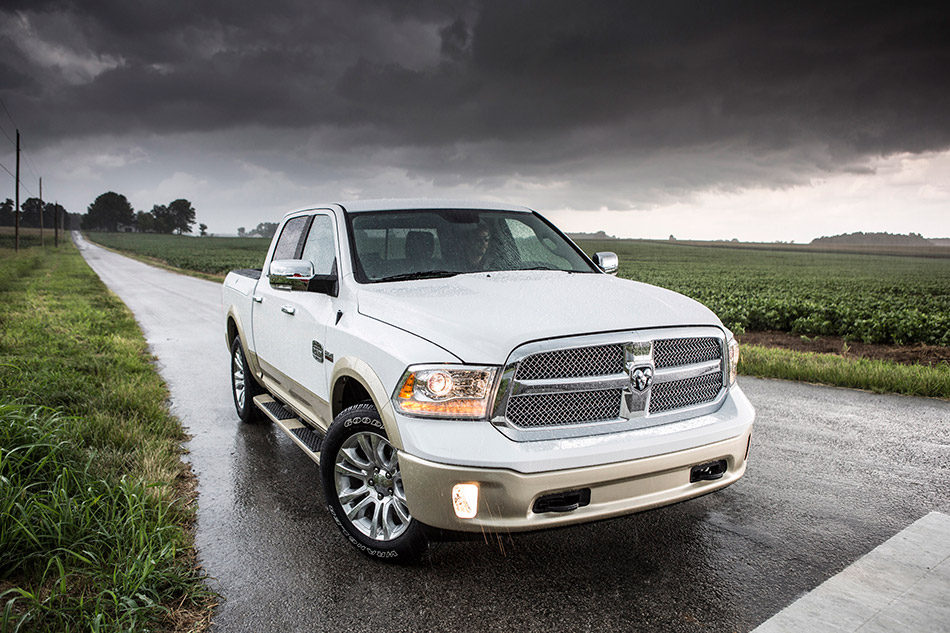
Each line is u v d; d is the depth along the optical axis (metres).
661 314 3.06
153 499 3.63
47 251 74.75
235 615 2.69
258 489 4.20
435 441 2.66
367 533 3.18
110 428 4.88
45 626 2.47
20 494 3.16
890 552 3.14
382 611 2.71
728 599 2.75
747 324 15.34
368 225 4.03
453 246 4.05
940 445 4.90
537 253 4.30
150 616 2.57
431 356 2.78
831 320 15.23
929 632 2.44
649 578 2.95
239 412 5.91
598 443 2.68
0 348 8.60
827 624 2.52
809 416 5.76
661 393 2.96
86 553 2.94
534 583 2.93
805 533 3.38
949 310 18.84
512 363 2.66
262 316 4.90
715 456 2.96
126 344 9.51
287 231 5.10
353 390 3.51
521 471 2.56
